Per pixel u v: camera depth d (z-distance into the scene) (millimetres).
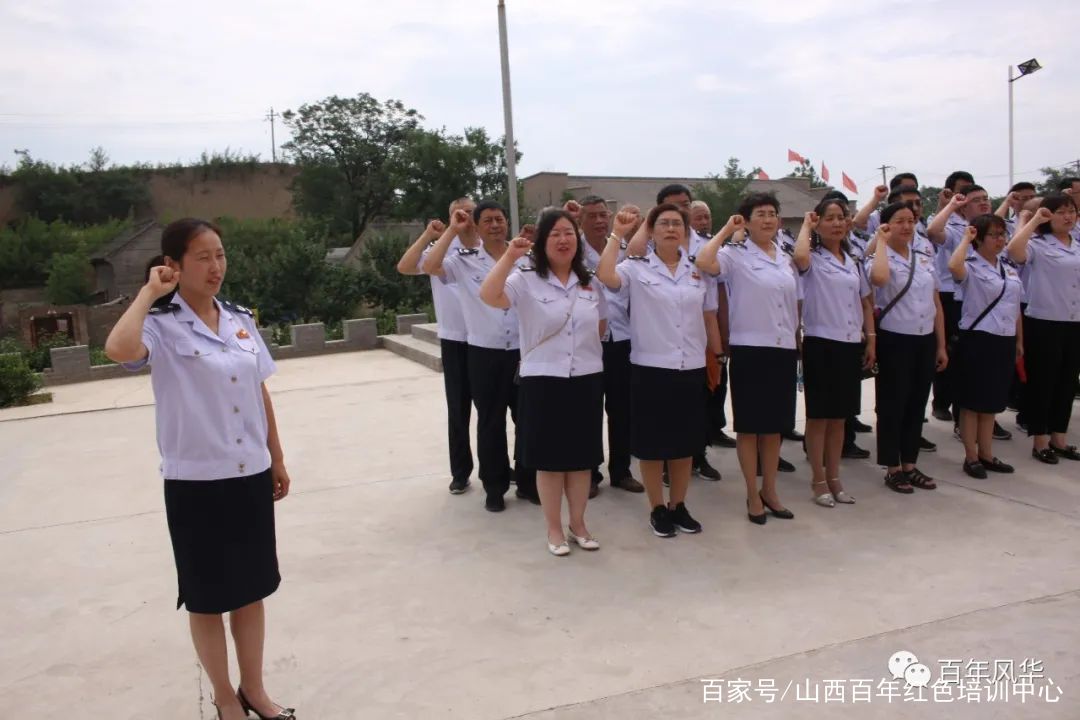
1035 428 5281
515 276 3922
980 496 4672
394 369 11367
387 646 3180
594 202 4910
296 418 7883
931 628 3137
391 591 3691
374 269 20344
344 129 36406
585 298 3975
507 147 14719
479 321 4684
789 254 4668
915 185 5766
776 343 4199
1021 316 5293
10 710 2857
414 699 2791
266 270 19359
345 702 2793
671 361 4035
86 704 2891
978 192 5832
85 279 30000
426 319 14789
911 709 2623
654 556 3980
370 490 5309
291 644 3227
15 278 31953
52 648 3324
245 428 2547
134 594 3848
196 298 2529
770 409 4238
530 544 4203
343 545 4301
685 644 3092
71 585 3975
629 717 2627
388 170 33594
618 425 5012
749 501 4402
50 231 33469
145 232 29734
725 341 4535
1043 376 5191
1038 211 4988
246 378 2555
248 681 2691
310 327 13820
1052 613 3219
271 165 38844
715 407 5926
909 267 4680
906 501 4648
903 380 4723
